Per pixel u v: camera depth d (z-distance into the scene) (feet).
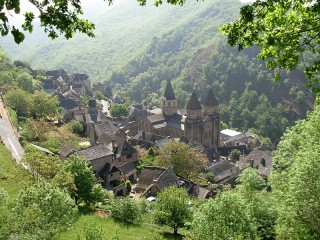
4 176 150.20
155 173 219.20
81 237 108.47
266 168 289.33
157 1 47.03
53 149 236.84
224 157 350.23
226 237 84.99
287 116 595.47
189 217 134.10
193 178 254.06
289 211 80.23
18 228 68.80
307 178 77.36
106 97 638.53
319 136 109.60
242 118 606.96
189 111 373.61
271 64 48.60
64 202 82.53
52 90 502.38
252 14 42.24
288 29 44.80
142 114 490.49
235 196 93.20
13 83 397.60
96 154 224.53
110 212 144.87
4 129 258.78
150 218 153.28
